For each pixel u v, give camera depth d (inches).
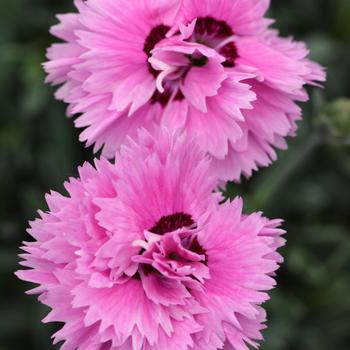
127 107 10.1
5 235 13.3
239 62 10.1
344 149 13.8
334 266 13.4
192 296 9.4
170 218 9.5
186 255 9.3
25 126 13.6
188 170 9.5
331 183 13.9
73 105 10.3
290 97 10.1
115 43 10.0
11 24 13.8
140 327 9.1
